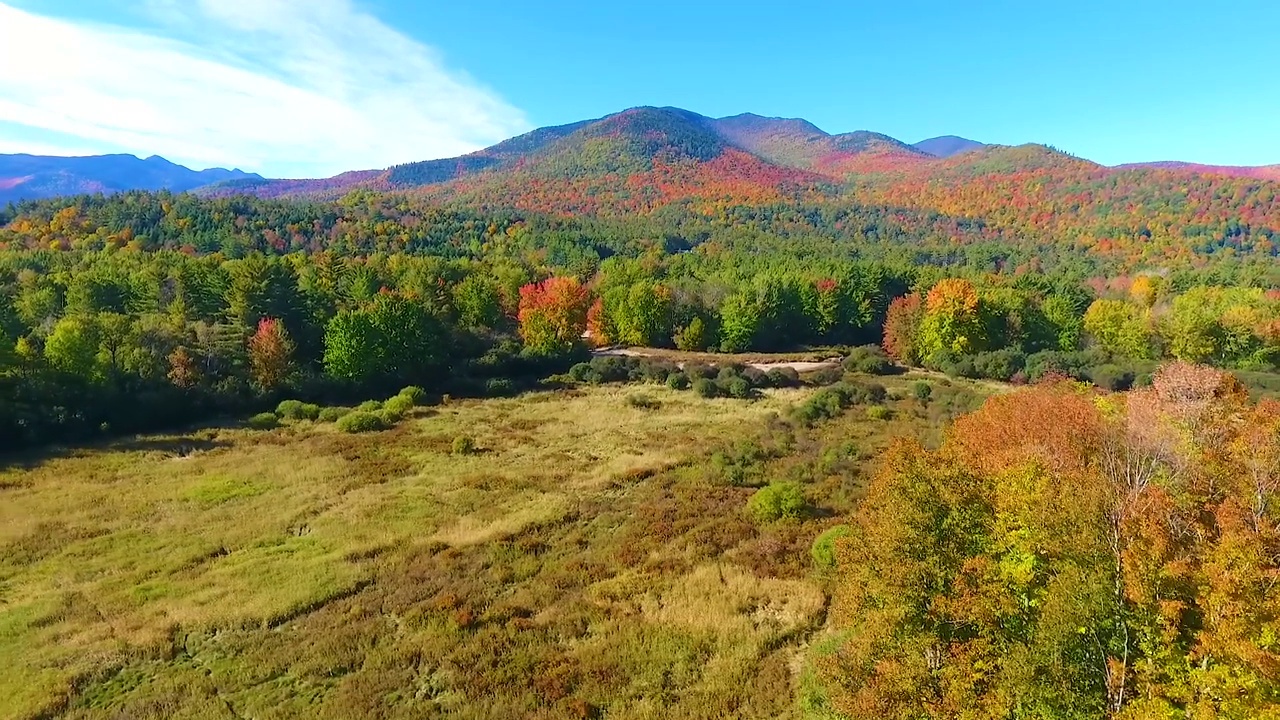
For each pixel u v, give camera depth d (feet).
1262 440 60.39
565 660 71.77
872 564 54.80
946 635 51.72
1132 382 217.15
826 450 149.89
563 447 157.79
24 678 67.26
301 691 66.49
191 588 86.28
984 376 245.04
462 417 187.73
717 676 69.21
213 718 62.23
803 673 68.90
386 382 215.51
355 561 95.20
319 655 72.08
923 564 51.90
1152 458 66.08
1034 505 51.03
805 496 120.57
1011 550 51.85
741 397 216.74
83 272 250.57
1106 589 45.47
